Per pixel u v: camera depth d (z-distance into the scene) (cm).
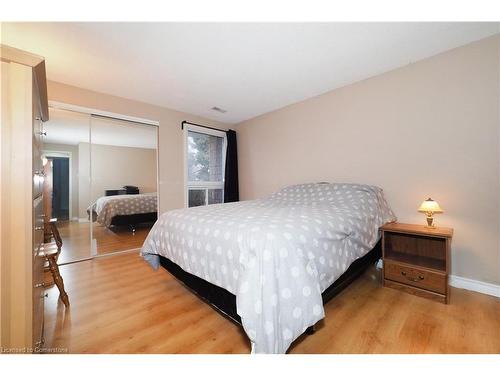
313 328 127
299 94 286
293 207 207
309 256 120
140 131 333
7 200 87
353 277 176
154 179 355
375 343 120
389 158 229
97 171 324
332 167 277
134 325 140
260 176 371
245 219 146
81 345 121
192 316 150
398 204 224
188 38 174
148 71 225
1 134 87
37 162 115
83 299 173
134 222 357
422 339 123
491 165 175
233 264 120
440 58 197
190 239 153
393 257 196
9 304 88
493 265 175
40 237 129
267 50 191
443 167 197
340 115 268
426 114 206
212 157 401
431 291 169
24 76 91
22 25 156
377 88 237
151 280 210
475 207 182
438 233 168
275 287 103
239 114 366
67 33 166
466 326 134
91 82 248
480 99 179
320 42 181
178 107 332
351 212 179
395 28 165
